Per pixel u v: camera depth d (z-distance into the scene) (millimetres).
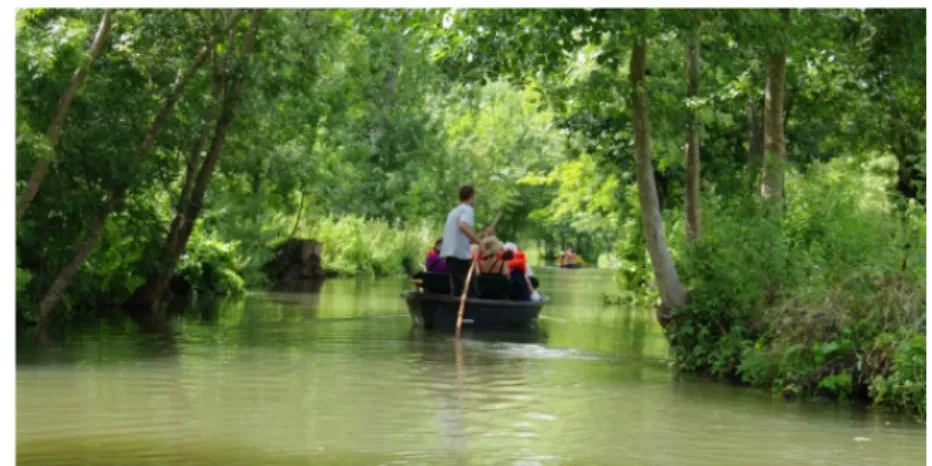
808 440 9578
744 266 13383
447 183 53188
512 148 57969
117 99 19516
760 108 21391
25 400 10797
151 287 22297
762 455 8969
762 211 13859
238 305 23219
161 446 8867
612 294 29734
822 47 17469
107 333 16828
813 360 12070
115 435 9258
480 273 19188
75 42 16719
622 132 26484
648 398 11602
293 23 23172
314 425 9781
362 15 17188
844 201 13477
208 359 13938
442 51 15133
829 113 21281
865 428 10156
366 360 14141
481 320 18703
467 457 8672
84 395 11109
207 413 10250
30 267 19188
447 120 56188
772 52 15227
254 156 24484
